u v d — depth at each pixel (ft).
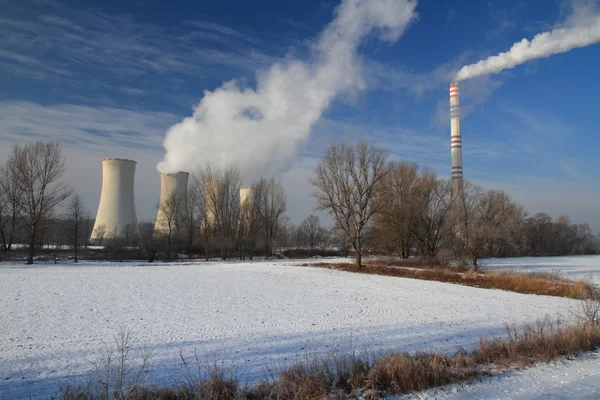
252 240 202.69
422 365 25.43
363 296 74.38
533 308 60.85
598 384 24.17
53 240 204.23
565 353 31.24
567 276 114.52
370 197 134.62
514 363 28.66
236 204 202.59
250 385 24.52
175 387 23.31
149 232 220.43
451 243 140.97
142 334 40.52
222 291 78.07
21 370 28.30
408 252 178.09
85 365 29.53
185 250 218.18
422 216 149.38
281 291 79.97
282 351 33.73
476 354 30.32
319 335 40.32
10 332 40.96
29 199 140.26
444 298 72.38
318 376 24.03
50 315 50.55
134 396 21.22
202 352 33.42
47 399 22.50
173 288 81.20
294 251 245.04
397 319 50.31
